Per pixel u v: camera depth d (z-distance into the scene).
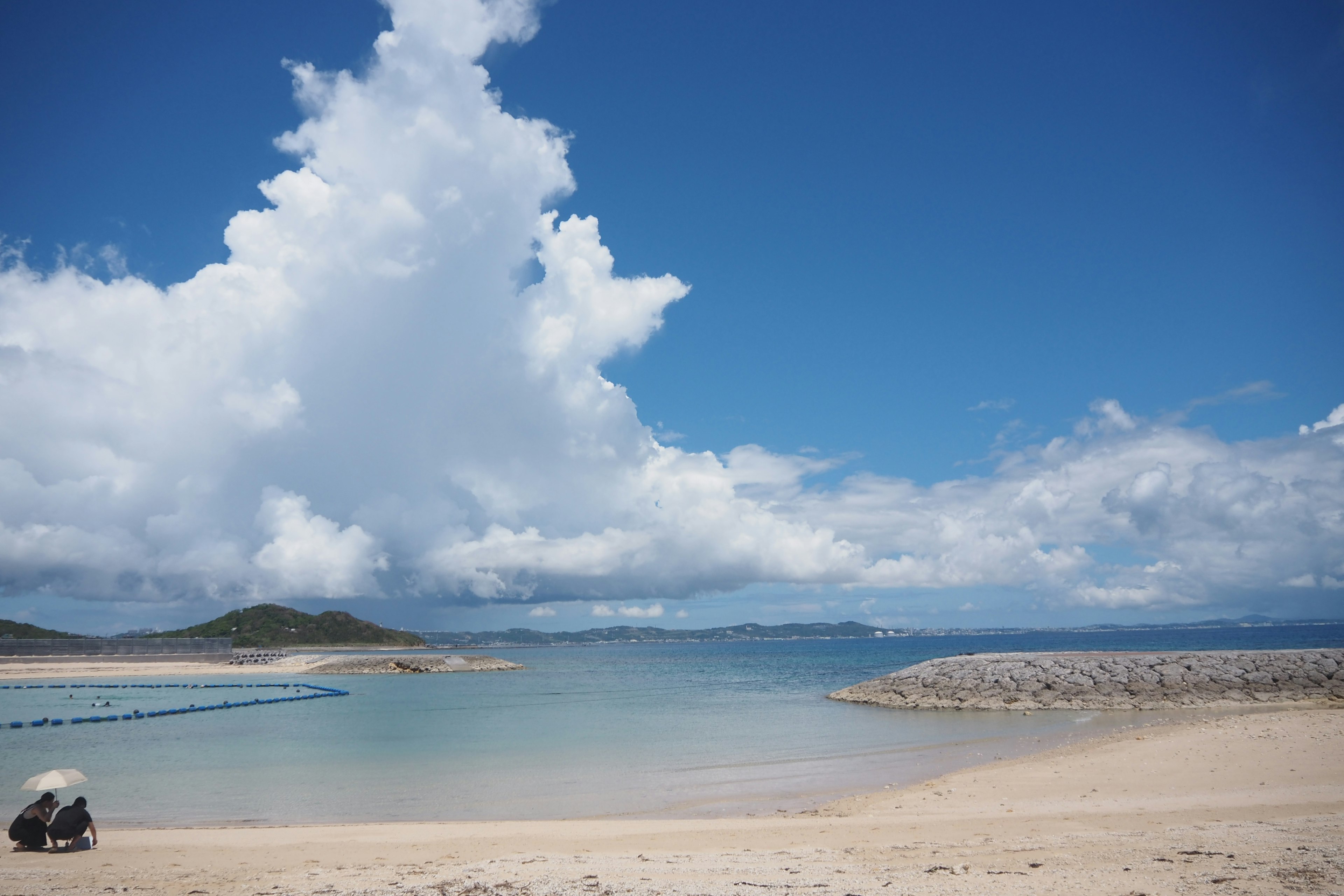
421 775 27.62
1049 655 54.78
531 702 62.69
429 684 95.00
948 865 13.30
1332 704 42.19
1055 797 20.31
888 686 54.12
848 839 16.02
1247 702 43.66
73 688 87.56
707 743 35.09
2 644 124.25
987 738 34.38
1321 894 10.59
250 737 40.25
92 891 13.31
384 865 14.84
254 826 20.14
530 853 15.59
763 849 15.40
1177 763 24.19
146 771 29.41
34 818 16.72
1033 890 11.42
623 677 107.19
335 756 32.94
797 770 27.34
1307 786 19.94
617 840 16.69
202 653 136.12
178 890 13.30
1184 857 12.96
